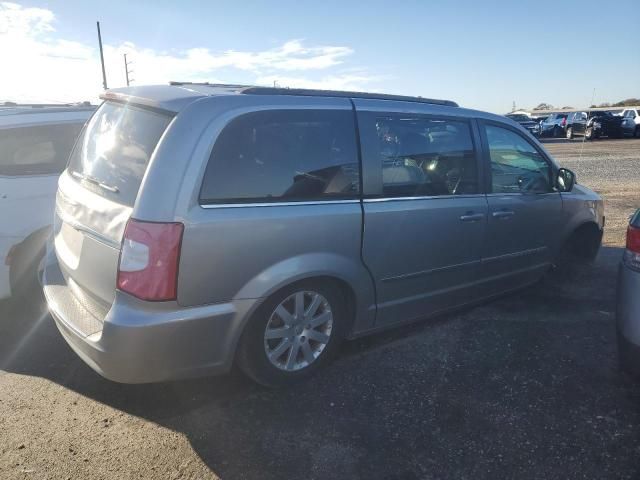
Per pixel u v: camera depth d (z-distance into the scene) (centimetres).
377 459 279
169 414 319
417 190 387
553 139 3353
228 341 306
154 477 266
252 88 334
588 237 558
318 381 354
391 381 353
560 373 362
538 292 515
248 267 304
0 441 294
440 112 411
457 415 315
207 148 293
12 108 490
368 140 361
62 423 311
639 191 1110
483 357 385
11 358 392
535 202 470
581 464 273
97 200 314
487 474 267
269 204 312
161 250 277
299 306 338
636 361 311
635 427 302
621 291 324
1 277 452
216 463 276
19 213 456
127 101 340
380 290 374
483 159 433
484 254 437
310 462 277
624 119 3150
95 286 306
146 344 280
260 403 329
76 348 309
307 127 336
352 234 347
